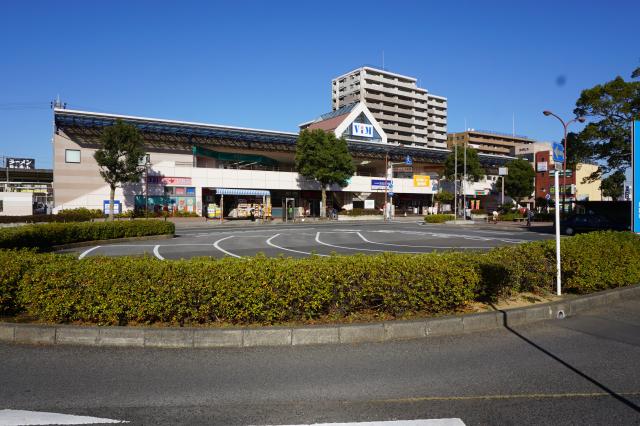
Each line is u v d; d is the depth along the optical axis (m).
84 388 3.64
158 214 35.53
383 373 3.99
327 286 5.14
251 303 5.03
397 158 53.72
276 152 46.47
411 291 5.30
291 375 3.94
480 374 3.99
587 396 3.54
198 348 4.65
